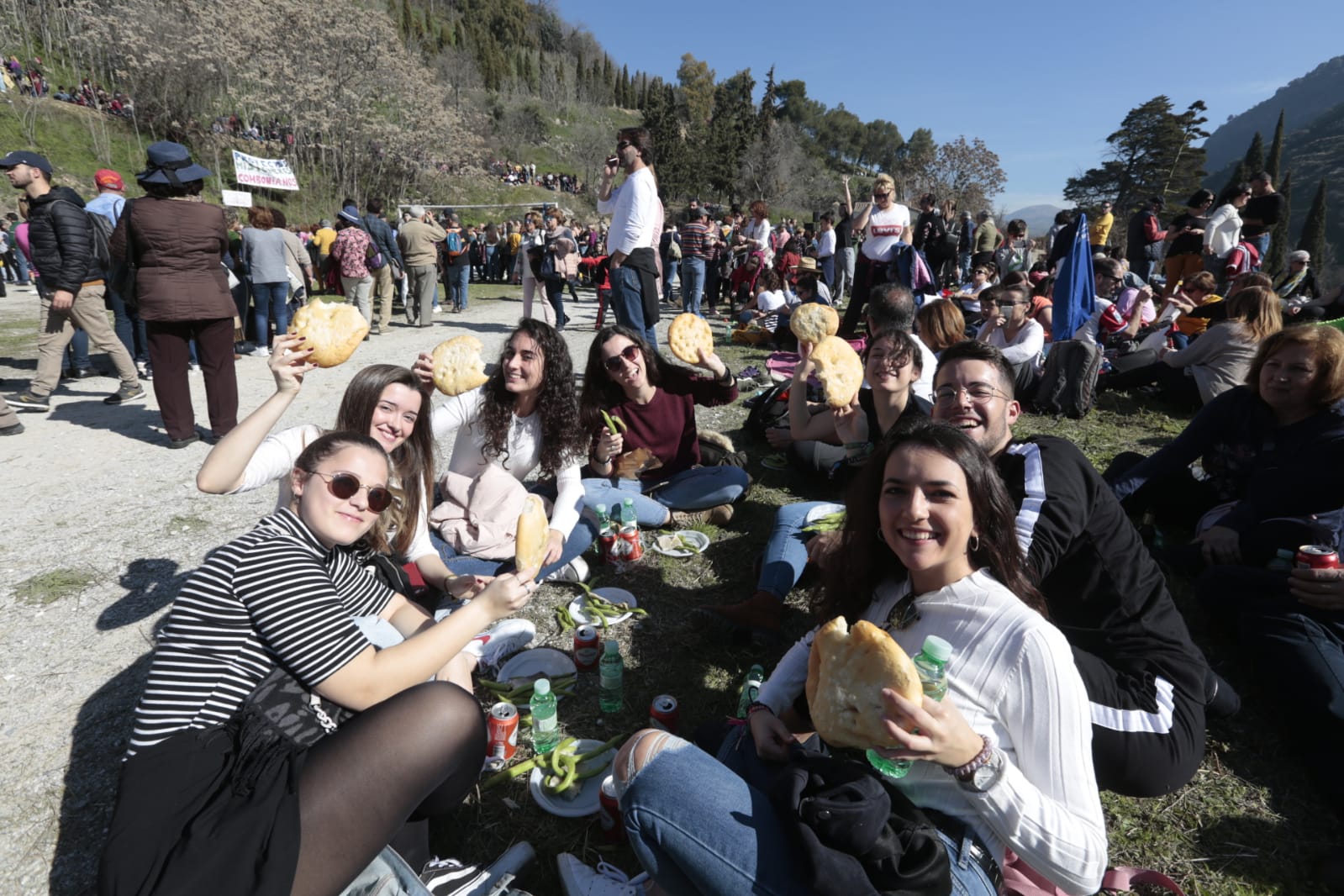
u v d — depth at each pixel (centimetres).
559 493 336
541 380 323
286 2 4072
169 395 504
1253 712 262
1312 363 291
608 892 184
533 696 245
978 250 1414
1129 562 201
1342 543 265
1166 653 195
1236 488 332
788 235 1555
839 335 875
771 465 507
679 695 275
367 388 246
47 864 196
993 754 135
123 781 146
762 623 298
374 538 235
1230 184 1004
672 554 381
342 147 4241
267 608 157
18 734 242
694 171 6338
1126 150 8312
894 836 137
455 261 1323
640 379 385
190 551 372
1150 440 538
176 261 471
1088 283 685
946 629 158
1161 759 180
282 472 249
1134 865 204
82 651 288
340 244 951
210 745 151
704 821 146
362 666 164
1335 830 215
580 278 1862
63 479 459
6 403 537
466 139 5072
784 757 175
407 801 154
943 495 155
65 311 582
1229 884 198
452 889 177
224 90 4031
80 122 3538
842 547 193
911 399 354
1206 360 567
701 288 1139
